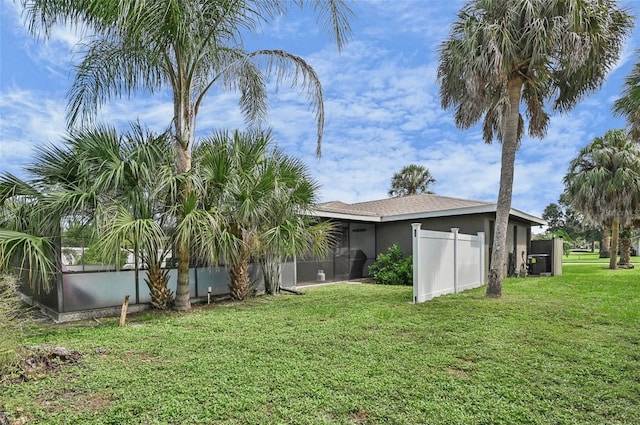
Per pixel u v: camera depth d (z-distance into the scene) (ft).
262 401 10.19
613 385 11.35
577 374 12.17
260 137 27.53
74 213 20.74
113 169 20.59
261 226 26.48
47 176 21.24
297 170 28.19
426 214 43.98
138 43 21.15
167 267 27.17
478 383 11.43
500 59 24.30
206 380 11.68
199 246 22.65
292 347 15.23
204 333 17.84
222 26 23.71
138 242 19.90
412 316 21.02
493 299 26.73
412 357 13.82
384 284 41.19
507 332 17.29
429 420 9.20
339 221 45.42
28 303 27.94
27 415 9.54
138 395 10.62
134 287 25.14
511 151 27.76
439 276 29.66
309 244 29.66
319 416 9.41
